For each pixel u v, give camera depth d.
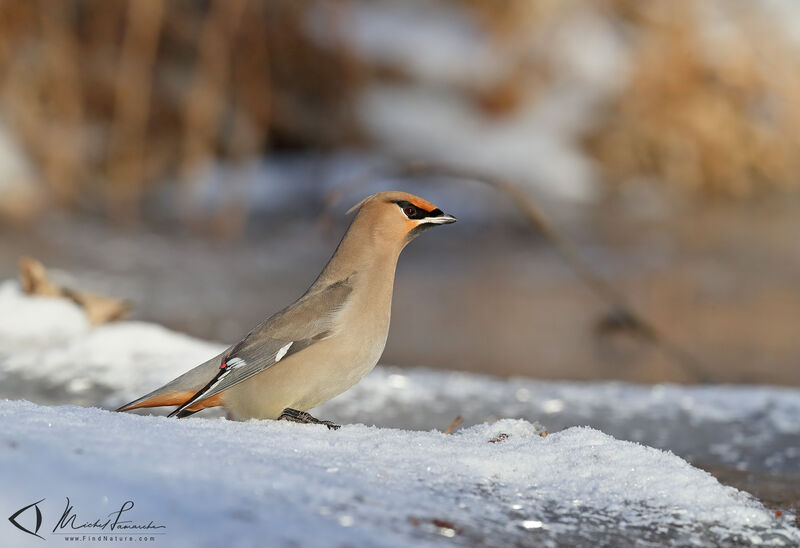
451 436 4.64
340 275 5.56
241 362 5.32
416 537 3.23
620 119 21.05
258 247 16.30
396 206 5.64
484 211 18.88
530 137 20.78
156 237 16.47
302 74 21.03
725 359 10.52
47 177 17.84
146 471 3.30
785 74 21.30
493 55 21.48
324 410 6.57
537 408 6.80
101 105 19.91
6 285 8.50
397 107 21.16
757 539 3.77
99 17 20.00
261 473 3.51
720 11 21.86
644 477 4.14
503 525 3.54
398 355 10.58
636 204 19.73
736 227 18.39
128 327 7.69
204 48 19.44
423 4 22.67
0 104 18.03
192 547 2.81
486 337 11.47
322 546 2.94
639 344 11.27
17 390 6.56
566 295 13.79
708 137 20.84
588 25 21.70
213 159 19.95
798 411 6.77
